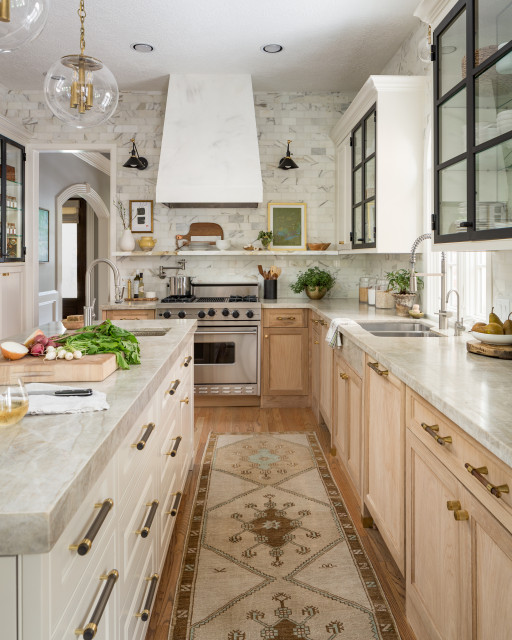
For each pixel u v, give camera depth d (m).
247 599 2.02
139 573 1.59
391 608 1.96
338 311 4.03
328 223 5.39
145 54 4.42
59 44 4.20
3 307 4.92
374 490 2.39
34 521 0.80
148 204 5.33
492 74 1.88
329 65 4.65
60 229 7.25
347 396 2.99
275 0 3.52
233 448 3.70
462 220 2.17
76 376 1.67
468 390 1.57
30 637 0.82
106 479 1.20
